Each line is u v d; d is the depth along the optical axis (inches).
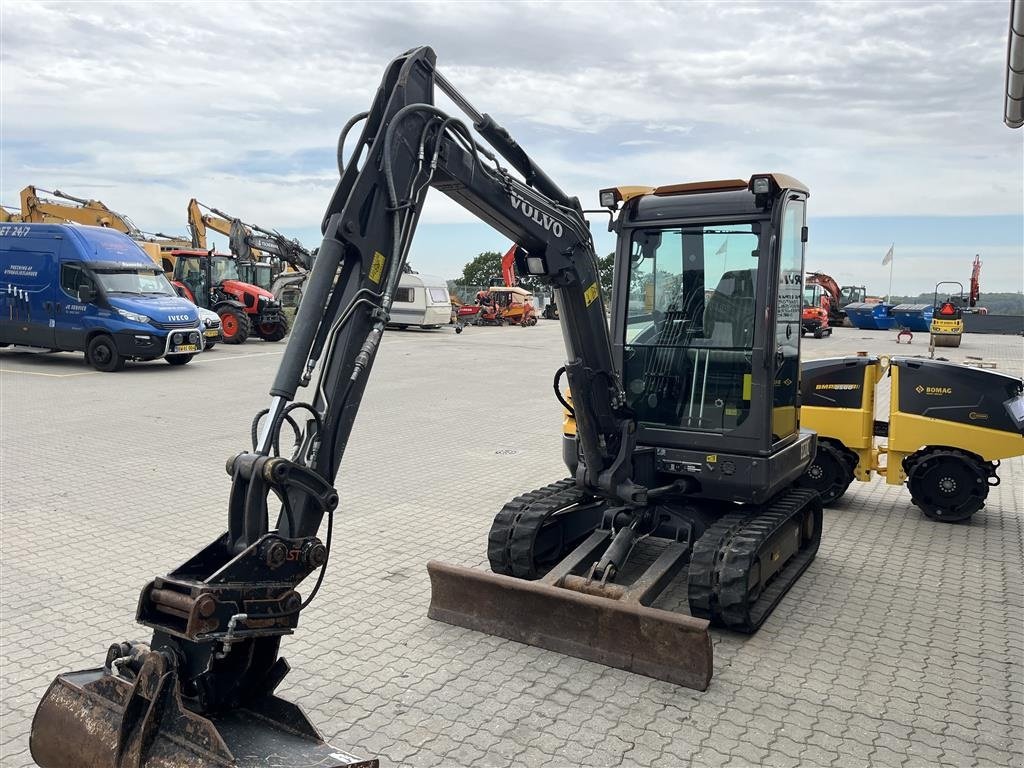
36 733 126.3
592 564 216.7
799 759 152.0
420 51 156.7
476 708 168.2
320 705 168.9
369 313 149.1
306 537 134.0
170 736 115.2
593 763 149.8
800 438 250.8
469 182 169.8
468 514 310.3
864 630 209.9
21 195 1069.8
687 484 223.3
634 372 233.6
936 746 157.1
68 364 724.0
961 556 272.1
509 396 630.5
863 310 1691.7
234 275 1029.2
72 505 306.3
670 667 180.2
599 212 233.9
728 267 219.3
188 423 468.8
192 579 122.3
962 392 308.8
